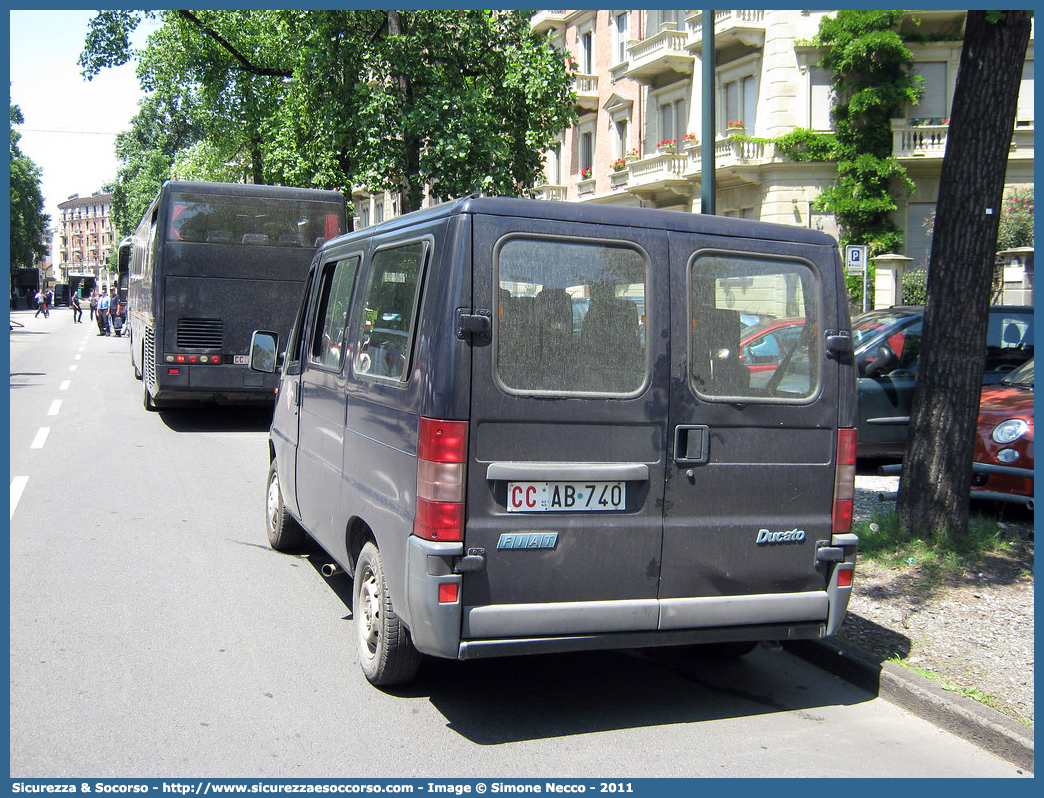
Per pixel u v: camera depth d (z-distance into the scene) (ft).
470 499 13.11
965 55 21.27
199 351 44.88
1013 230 74.79
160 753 13.03
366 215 156.15
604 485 13.75
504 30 59.16
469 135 55.57
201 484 32.32
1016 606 18.65
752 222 14.82
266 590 20.61
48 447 39.11
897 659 16.28
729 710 15.11
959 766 13.28
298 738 13.61
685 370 14.16
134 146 241.55
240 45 87.86
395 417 14.32
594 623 13.69
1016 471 24.30
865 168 82.64
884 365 32.86
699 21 91.86
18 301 280.10
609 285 13.83
